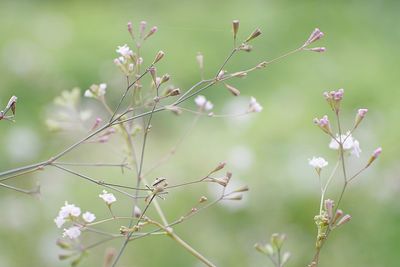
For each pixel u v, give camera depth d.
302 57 1.08
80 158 0.77
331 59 1.06
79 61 1.03
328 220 0.42
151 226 0.65
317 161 0.43
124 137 0.46
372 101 0.91
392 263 0.62
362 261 0.63
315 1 1.31
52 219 0.67
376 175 0.69
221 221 0.66
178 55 1.11
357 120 0.43
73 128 0.48
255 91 0.98
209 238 0.64
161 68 1.07
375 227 0.65
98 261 0.62
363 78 0.97
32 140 0.77
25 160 0.76
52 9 1.36
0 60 0.96
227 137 0.80
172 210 0.67
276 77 1.03
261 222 0.66
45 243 0.64
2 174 0.43
